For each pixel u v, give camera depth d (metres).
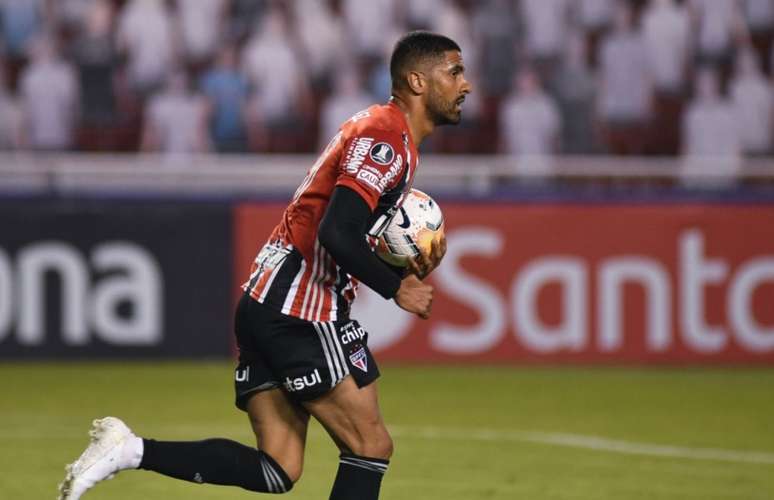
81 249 39.94
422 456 25.67
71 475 14.46
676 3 54.12
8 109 49.78
